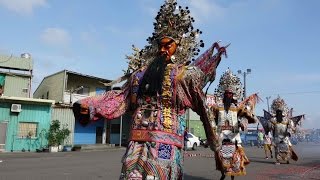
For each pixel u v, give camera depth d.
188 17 3.81
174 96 3.43
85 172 12.16
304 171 12.18
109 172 12.16
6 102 25.45
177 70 3.49
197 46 3.83
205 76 3.71
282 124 14.79
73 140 29.84
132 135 3.42
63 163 15.81
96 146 30.11
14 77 29.61
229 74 8.65
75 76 32.59
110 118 3.48
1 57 29.84
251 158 19.00
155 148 3.26
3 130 25.28
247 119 8.73
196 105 3.55
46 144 26.69
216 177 10.71
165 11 3.78
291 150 14.92
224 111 8.51
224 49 3.75
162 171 3.21
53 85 32.44
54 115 28.77
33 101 26.20
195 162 16.33
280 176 10.86
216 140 3.69
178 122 3.46
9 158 19.17
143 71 3.60
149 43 3.88
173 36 3.69
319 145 46.12
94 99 3.49
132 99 3.56
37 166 14.34
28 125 26.30
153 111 3.41
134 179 3.15
